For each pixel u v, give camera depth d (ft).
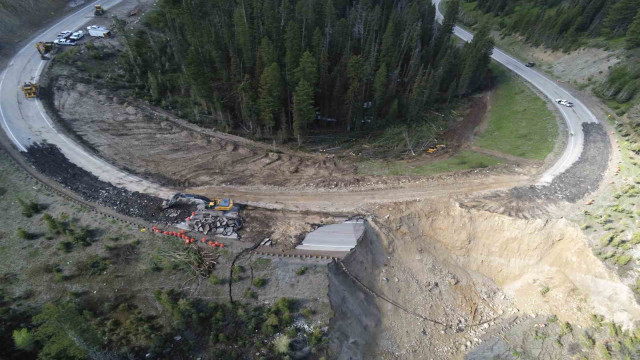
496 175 166.71
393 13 243.81
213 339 106.73
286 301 114.11
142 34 234.79
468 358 125.39
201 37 212.23
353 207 148.87
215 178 163.73
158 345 102.58
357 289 127.54
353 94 198.39
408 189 159.43
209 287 117.50
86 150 164.04
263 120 194.08
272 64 178.29
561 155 174.40
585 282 129.70
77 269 117.50
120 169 159.12
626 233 132.16
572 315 128.98
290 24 197.57
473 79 244.83
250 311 113.91
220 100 197.36
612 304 123.54
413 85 223.71
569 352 122.01
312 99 193.47
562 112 206.90
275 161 184.03
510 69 259.60
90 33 224.12
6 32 213.87
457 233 145.89
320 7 240.53
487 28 229.04
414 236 145.38
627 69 209.15
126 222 133.49
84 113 181.57
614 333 119.75
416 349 125.59
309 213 144.87
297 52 196.44
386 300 131.23
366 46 222.07
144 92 204.64
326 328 113.80
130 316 107.96
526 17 281.74
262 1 240.32
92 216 134.21
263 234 134.10
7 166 147.95
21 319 104.17
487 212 143.84
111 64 212.64
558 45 258.57
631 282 122.21
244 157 183.83
